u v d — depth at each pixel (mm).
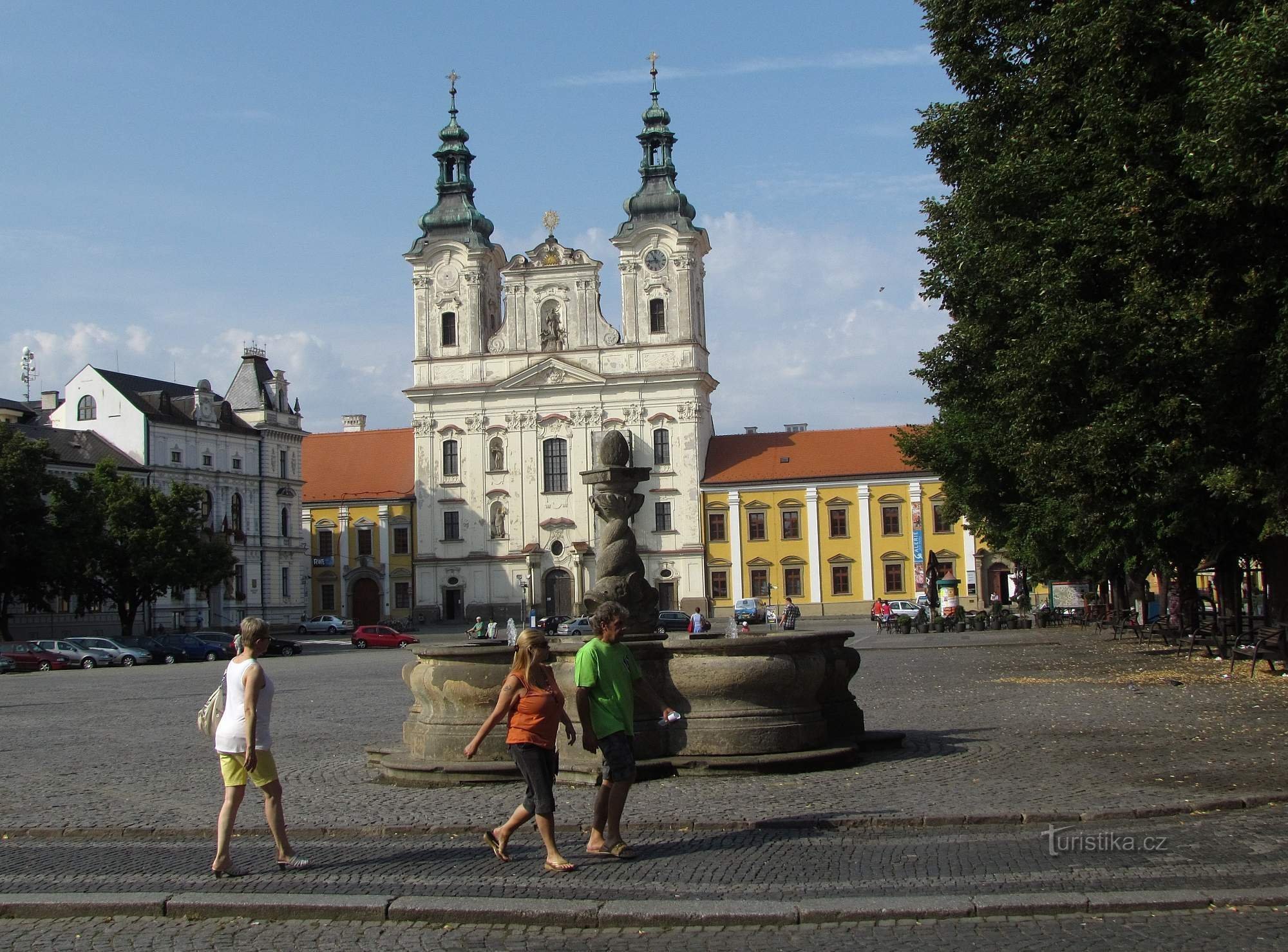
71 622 81062
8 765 20594
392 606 107938
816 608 101625
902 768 17188
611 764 12195
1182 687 27938
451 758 17641
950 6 28891
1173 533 33188
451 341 107000
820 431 106500
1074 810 13703
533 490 104312
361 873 11906
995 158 28531
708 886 11102
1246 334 21234
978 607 99250
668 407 103312
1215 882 10742
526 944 9719
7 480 67188
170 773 19047
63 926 10422
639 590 22406
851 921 10047
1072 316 23062
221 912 10625
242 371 101812
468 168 109812
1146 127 22047
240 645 12281
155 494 72562
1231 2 21922
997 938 9484
